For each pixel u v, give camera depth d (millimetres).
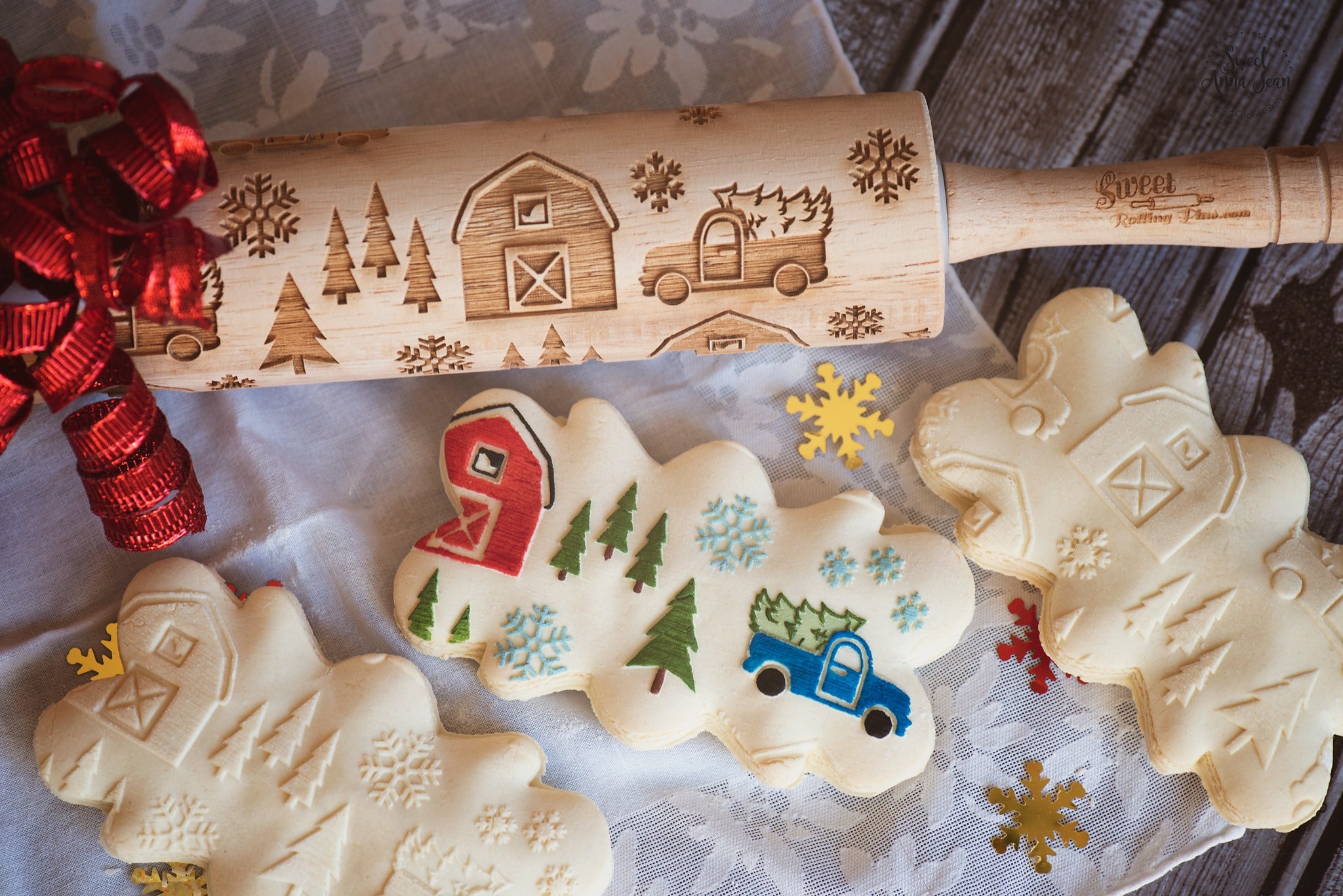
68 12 499
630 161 461
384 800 467
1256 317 516
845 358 508
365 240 458
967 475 485
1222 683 476
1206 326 516
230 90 507
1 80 427
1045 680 496
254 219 457
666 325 467
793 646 475
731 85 515
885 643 478
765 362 507
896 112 464
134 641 474
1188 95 521
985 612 500
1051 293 518
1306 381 514
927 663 488
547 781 489
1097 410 486
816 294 464
